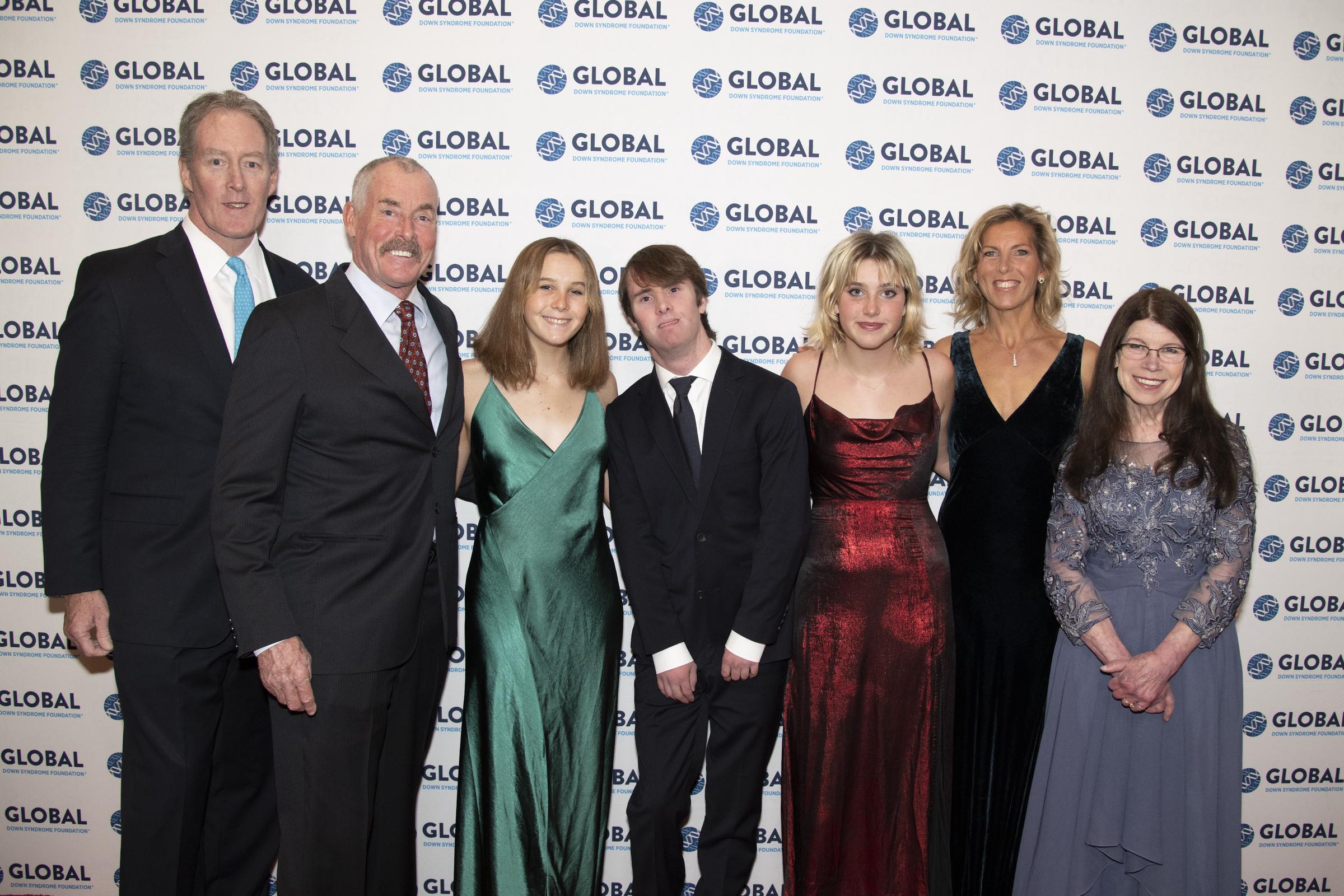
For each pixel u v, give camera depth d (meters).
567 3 2.28
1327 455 2.45
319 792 1.59
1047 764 1.85
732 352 2.34
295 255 2.30
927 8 2.32
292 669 1.52
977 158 2.35
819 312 2.00
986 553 1.99
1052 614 1.98
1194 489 1.74
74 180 2.27
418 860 2.39
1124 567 1.79
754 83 2.31
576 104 2.29
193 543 1.72
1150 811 1.75
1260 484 2.45
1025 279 2.04
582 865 1.91
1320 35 2.39
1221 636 1.79
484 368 1.88
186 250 1.76
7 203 2.27
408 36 2.27
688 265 1.80
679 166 2.32
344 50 2.27
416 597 1.67
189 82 2.26
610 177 2.31
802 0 2.30
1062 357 2.05
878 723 1.91
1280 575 2.45
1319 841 2.46
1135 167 2.38
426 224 1.66
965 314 2.21
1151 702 1.70
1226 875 1.79
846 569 1.90
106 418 1.69
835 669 1.90
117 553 1.72
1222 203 2.40
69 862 2.37
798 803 1.97
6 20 2.24
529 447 1.82
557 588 1.83
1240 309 2.42
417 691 1.78
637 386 1.92
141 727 1.74
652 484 1.84
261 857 1.98
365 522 1.61
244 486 1.51
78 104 2.26
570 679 1.86
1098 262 2.39
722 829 1.87
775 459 1.83
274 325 1.54
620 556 1.88
